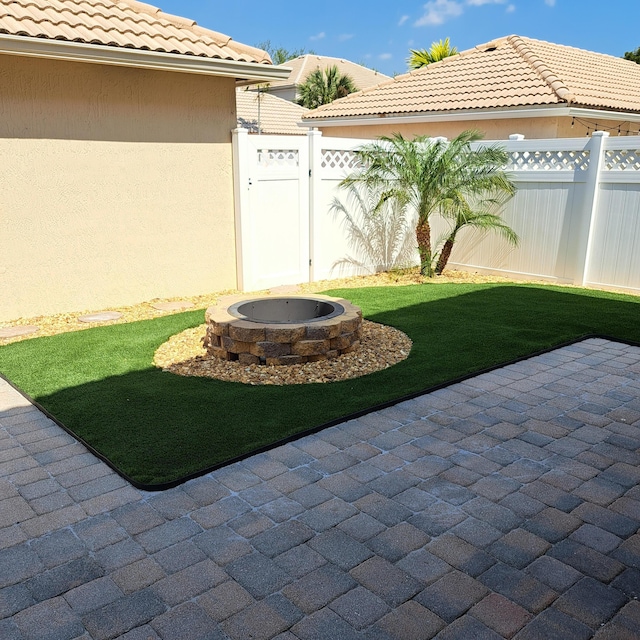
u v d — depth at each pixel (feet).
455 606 8.49
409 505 11.04
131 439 13.44
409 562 9.43
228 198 29.04
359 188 33.14
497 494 11.45
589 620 8.25
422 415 15.07
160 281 27.58
